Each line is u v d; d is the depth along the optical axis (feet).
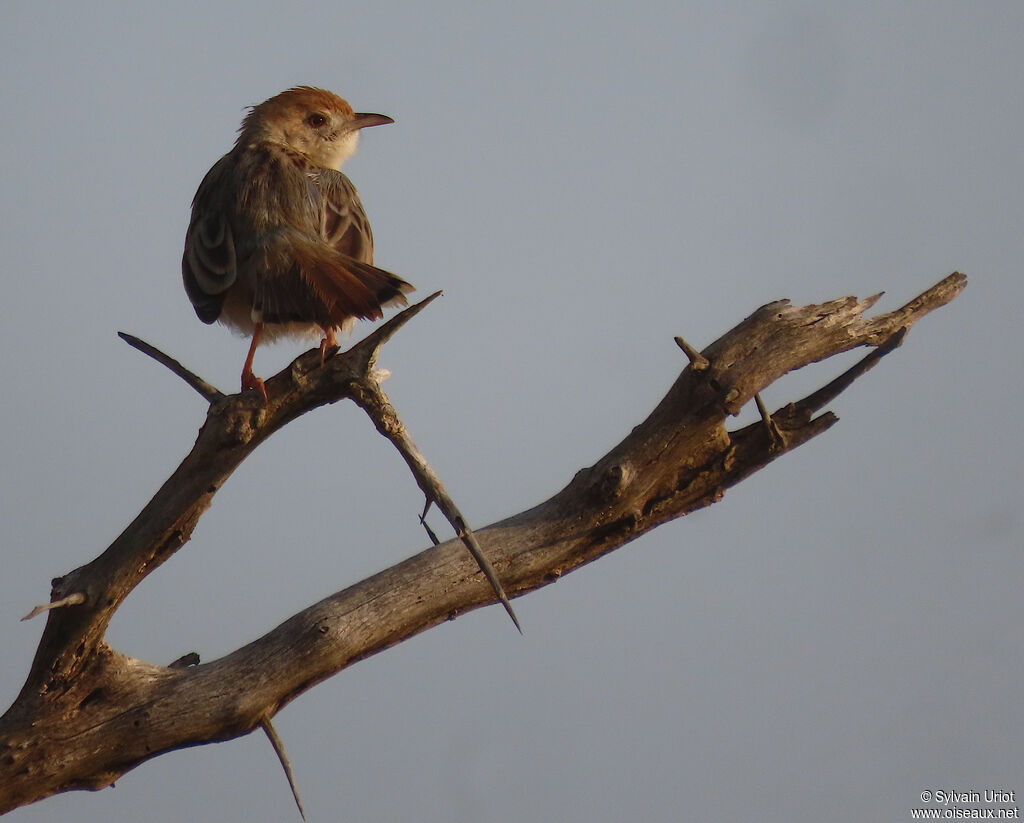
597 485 28.12
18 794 26.89
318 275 29.48
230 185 33.40
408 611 27.71
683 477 28.86
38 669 26.68
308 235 31.76
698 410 27.78
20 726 26.71
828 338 28.02
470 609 28.50
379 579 27.96
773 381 27.94
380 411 25.22
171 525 25.93
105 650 26.89
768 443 28.66
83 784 27.58
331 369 25.21
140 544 25.88
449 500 24.70
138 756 27.27
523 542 28.30
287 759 27.55
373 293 28.94
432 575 27.86
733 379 27.50
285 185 33.04
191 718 26.96
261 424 25.29
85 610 25.86
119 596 26.13
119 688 27.07
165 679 27.45
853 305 28.30
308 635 27.27
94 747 26.94
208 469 25.61
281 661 27.25
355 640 27.35
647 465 28.14
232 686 27.14
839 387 29.07
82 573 26.04
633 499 28.35
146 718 26.91
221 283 31.78
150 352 25.61
